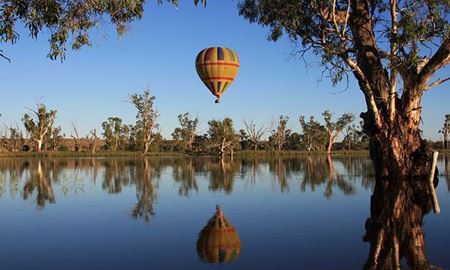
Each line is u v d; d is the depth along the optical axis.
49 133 81.00
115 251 8.18
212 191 19.19
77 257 7.79
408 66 18.91
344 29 19.25
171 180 25.55
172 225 10.86
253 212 12.90
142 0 9.90
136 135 82.44
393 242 8.72
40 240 9.30
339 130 83.75
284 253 7.86
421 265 7.04
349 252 7.92
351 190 18.67
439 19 17.70
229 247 8.37
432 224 10.70
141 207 14.29
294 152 81.88
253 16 20.80
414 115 20.80
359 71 19.77
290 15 18.97
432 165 18.39
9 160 59.91
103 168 39.28
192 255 7.77
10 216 12.66
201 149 81.94
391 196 16.16
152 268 6.98
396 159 20.61
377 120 20.58
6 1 8.20
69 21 9.47
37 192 19.48
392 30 18.97
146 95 76.94
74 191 19.78
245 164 45.81
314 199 15.88
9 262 7.51
